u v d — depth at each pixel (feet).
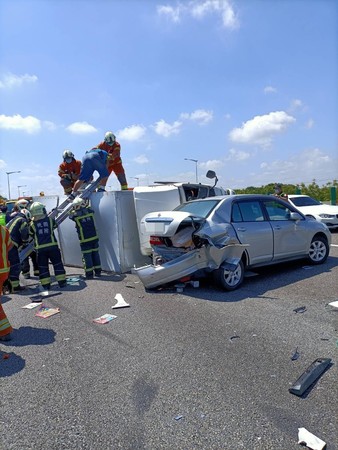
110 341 14.14
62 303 19.94
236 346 13.00
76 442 8.41
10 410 9.82
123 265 26.99
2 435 8.79
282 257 23.59
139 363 12.12
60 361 12.63
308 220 25.64
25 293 23.22
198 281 21.65
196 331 14.61
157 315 16.85
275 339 13.42
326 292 19.11
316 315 15.74
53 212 27.58
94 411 9.59
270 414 9.05
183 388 10.43
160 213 21.25
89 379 11.27
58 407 9.86
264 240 22.38
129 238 27.45
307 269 24.72
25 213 24.86
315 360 11.64
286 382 10.48
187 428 8.69
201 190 29.99
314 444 7.84
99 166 29.84
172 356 12.48
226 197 22.54
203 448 8.01
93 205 28.50
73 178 35.70
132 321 16.24
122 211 27.07
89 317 17.21
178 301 18.94
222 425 8.73
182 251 20.84
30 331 15.80
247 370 11.25
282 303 17.65
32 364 12.51
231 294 19.74
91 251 26.14
